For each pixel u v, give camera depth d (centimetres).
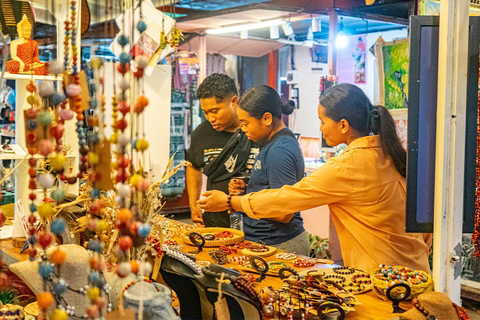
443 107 196
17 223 271
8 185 424
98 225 141
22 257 251
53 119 138
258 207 243
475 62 199
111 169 153
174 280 178
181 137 834
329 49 586
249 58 940
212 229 308
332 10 573
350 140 240
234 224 310
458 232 199
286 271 221
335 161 231
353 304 189
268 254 264
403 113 487
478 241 348
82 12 333
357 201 229
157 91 279
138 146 142
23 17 311
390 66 495
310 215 567
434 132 202
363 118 236
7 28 316
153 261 182
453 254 198
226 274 160
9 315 176
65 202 237
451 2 193
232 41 800
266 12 604
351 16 588
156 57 270
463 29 195
